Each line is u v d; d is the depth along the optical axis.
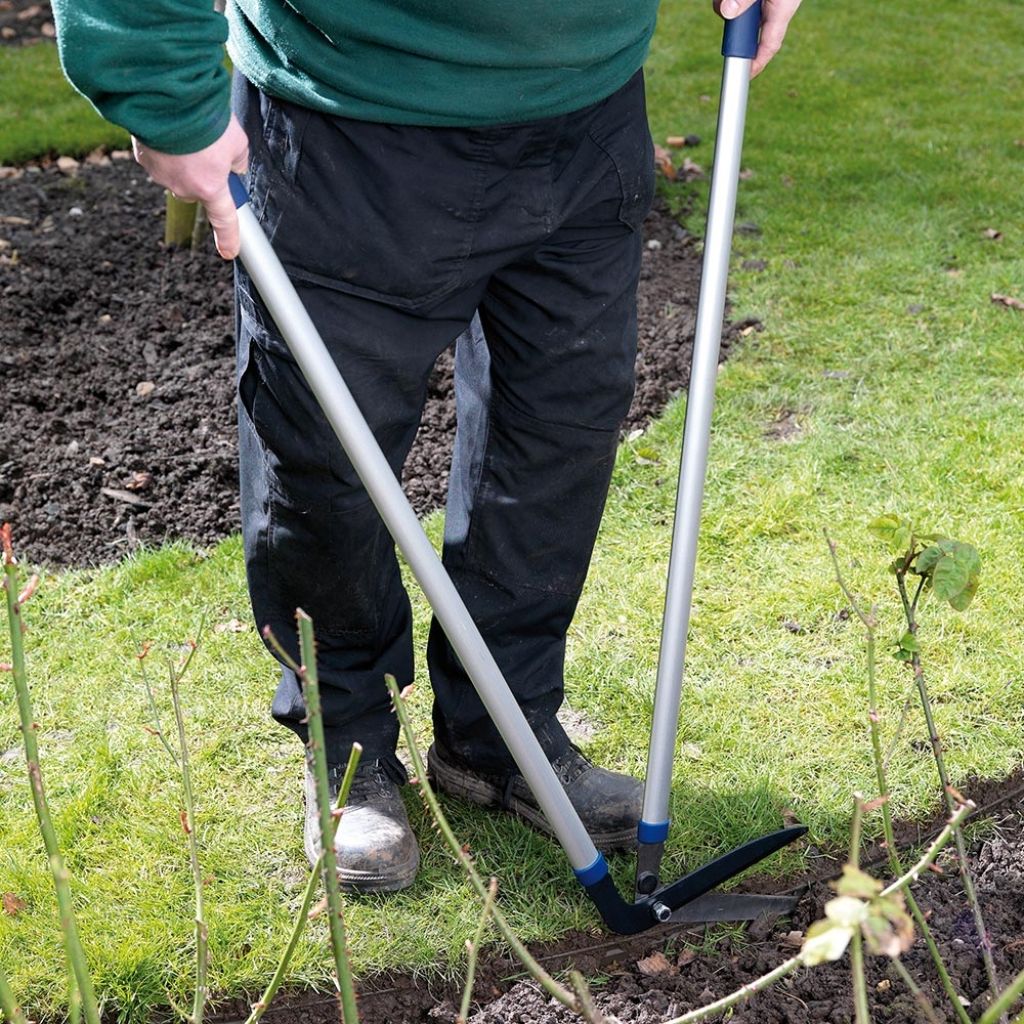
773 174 5.08
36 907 2.05
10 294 4.20
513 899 2.09
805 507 3.07
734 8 1.83
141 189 5.15
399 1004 1.94
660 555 2.94
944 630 2.65
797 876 2.13
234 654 2.66
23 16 7.47
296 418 1.79
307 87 1.69
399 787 2.26
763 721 2.45
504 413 2.00
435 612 1.72
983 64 6.46
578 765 2.22
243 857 2.16
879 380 3.62
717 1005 1.33
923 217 4.66
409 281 1.78
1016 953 1.97
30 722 1.26
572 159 1.83
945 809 2.23
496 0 1.62
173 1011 1.92
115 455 3.37
